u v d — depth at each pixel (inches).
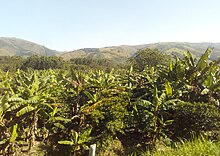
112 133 566.9
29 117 533.6
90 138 517.7
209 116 542.0
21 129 550.6
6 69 2421.3
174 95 634.8
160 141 569.9
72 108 614.2
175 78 714.2
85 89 666.8
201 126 542.9
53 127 562.9
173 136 588.4
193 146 171.2
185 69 714.2
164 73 746.2
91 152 247.6
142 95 713.6
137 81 872.3
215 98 681.6
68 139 561.0
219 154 155.9
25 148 531.5
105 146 550.3
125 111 603.8
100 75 974.4
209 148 162.4
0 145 470.0
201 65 703.7
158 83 734.5
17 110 494.0
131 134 663.1
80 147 532.7
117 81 850.1
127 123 603.5
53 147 563.2
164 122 607.5
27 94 504.1
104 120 566.3
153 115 555.8
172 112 638.5
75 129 577.9
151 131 577.0
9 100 447.5
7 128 490.3
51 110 558.6
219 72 721.6
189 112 561.3
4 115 496.1
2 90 606.2
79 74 701.3
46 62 2608.3
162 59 1892.2
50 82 705.0
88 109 566.3
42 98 505.0
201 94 661.9
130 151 578.6
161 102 565.3
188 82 706.8
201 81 691.4
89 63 2947.8
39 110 538.0
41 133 580.7
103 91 653.9
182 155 168.7
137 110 602.5
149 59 1878.7
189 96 676.1
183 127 578.6
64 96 644.7
